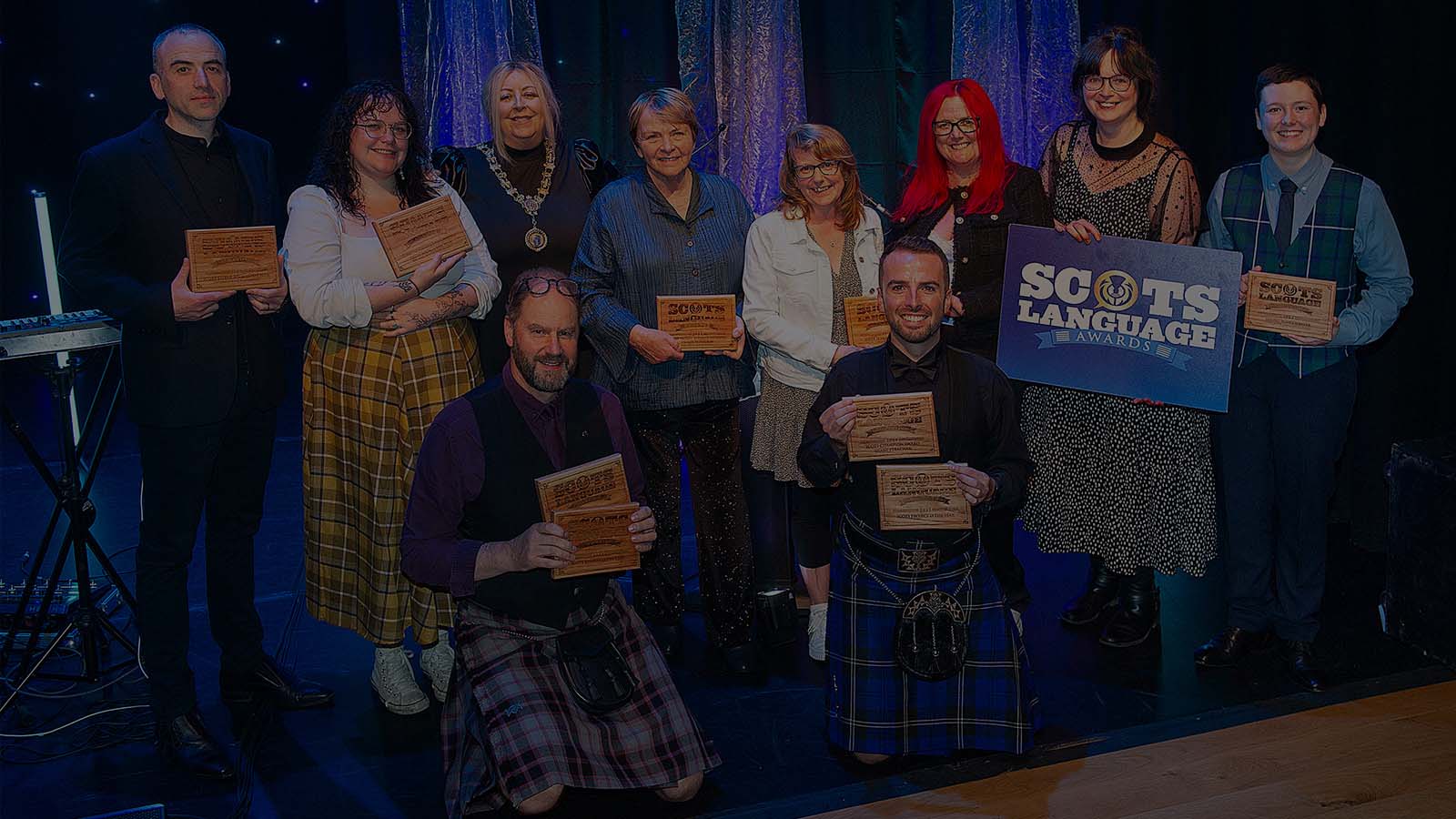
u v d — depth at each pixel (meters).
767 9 4.66
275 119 7.05
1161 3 4.74
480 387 2.87
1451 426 4.22
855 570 2.98
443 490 2.77
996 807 2.85
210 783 3.04
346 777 3.06
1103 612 3.85
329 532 3.29
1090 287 3.25
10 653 3.72
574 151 3.62
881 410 2.78
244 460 3.29
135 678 3.60
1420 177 4.09
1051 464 3.55
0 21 6.66
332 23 7.03
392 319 3.11
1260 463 3.41
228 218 3.09
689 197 3.44
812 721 3.28
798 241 3.36
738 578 3.55
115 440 5.97
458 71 4.45
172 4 6.90
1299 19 4.45
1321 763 2.99
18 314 7.09
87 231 2.99
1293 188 3.27
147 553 3.10
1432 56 4.02
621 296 3.42
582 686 2.78
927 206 3.40
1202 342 3.19
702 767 2.86
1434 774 2.92
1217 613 3.89
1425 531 3.48
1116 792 2.89
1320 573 3.41
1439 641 3.46
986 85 4.85
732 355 3.32
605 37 4.62
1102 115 3.31
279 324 3.32
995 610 2.98
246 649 3.41
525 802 2.67
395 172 3.21
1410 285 3.28
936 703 2.98
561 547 2.63
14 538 4.74
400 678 3.36
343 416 3.19
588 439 2.84
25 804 2.95
